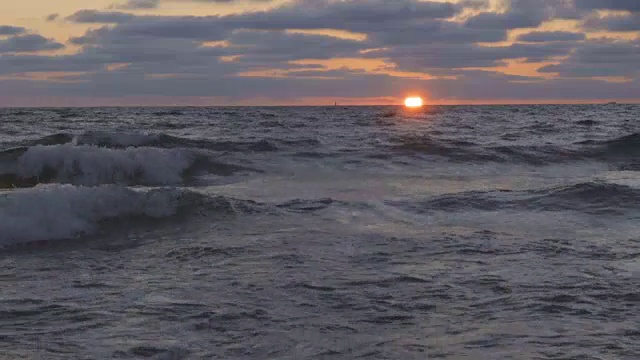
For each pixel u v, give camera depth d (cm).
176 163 1767
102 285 682
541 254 810
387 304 612
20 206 942
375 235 920
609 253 819
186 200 1095
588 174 1841
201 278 705
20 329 545
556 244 869
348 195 1341
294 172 1788
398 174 1766
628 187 1282
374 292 649
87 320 568
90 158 1727
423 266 750
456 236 913
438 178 1691
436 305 608
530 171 1900
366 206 1158
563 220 1059
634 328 541
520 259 783
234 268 747
